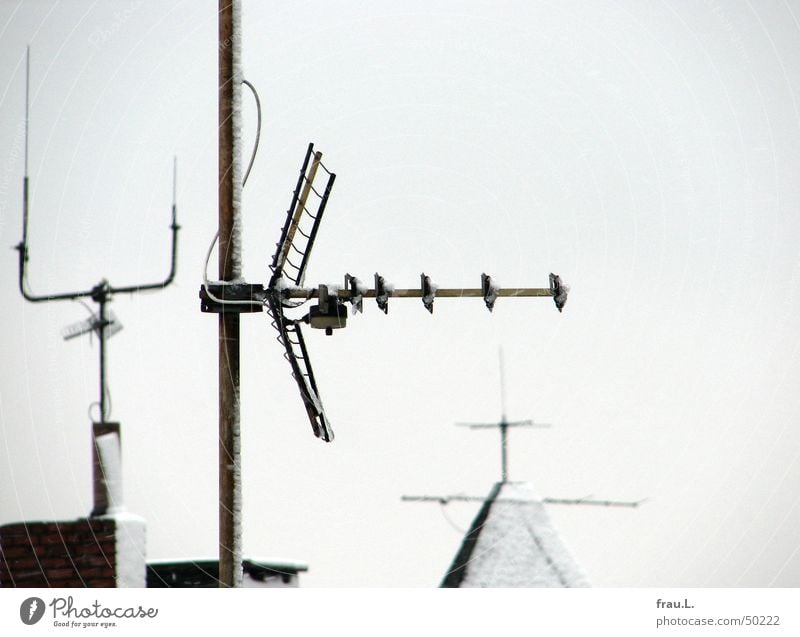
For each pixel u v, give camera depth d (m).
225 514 21.83
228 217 22.25
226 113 22.48
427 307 22.30
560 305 22.41
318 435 22.45
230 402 22.02
